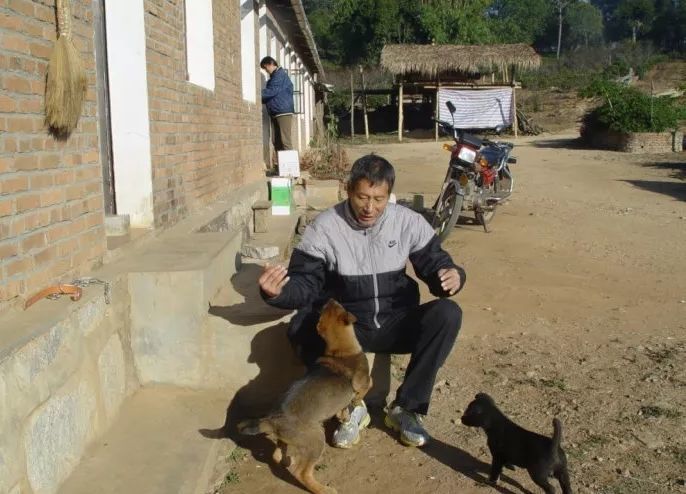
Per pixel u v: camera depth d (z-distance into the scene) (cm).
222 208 643
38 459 270
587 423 387
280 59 1506
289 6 1291
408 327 367
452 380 443
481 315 571
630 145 2361
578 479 332
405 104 3716
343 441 361
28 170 298
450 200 864
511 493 324
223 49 740
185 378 392
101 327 339
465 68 3056
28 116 298
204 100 646
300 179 1026
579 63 6203
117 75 474
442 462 351
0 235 278
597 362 473
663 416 393
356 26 5006
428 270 366
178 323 385
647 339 516
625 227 973
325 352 343
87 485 294
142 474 304
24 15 295
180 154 562
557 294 632
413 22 4931
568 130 3578
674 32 7506
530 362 473
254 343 390
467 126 3188
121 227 439
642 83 4953
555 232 928
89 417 321
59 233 329
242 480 335
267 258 628
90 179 365
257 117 988
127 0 469
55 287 310
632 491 322
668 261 765
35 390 268
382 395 407
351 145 2930
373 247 363
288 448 319
